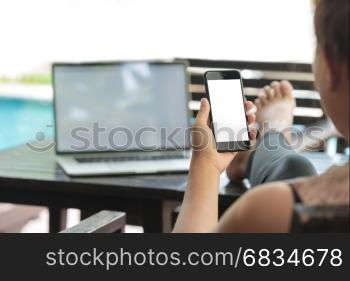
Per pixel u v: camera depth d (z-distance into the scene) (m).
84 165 1.92
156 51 4.30
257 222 0.71
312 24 0.71
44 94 4.88
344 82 0.68
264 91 2.12
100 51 4.58
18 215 2.86
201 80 2.48
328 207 0.69
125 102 2.09
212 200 1.01
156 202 1.80
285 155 1.63
